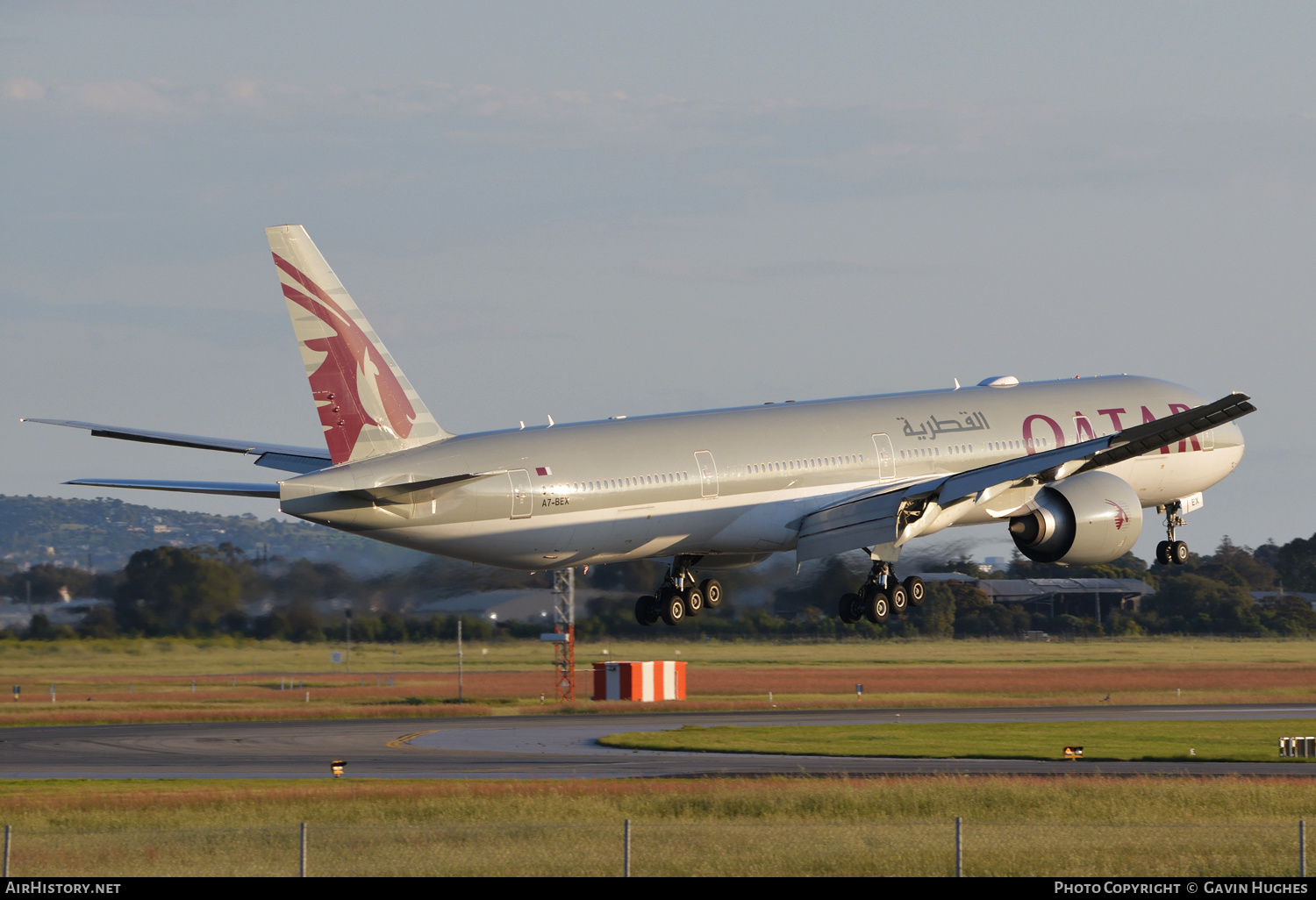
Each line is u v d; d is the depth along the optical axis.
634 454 112.62
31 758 125.50
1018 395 134.88
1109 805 86.56
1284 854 70.19
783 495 120.06
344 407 102.69
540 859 67.69
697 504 115.38
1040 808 85.81
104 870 66.31
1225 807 86.19
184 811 86.00
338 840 72.94
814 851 69.88
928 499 118.81
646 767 116.25
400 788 98.06
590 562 115.56
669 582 129.00
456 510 104.81
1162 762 117.69
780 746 131.00
